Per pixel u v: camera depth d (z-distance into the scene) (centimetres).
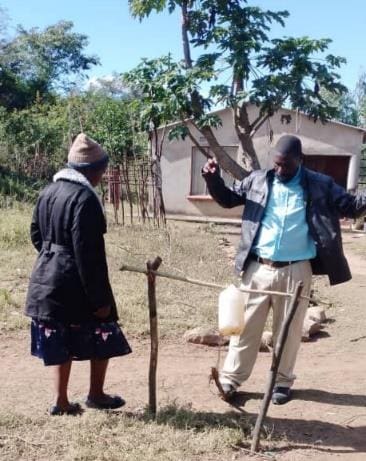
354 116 3122
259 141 1669
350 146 1644
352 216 400
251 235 411
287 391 433
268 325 609
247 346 423
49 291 355
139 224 1351
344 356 553
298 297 348
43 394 427
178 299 702
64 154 2047
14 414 383
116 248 1010
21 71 3319
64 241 356
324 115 1071
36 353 372
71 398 418
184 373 486
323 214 400
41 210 369
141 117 1103
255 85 1030
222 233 1432
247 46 1000
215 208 1730
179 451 344
